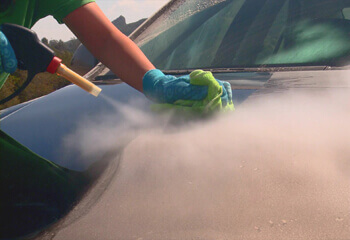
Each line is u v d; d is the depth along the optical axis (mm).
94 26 1456
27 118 1543
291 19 1932
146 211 722
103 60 1517
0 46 916
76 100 1658
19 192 851
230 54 1971
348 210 639
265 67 1802
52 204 810
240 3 2188
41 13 1380
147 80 1396
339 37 1752
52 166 965
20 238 725
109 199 784
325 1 1922
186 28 2275
